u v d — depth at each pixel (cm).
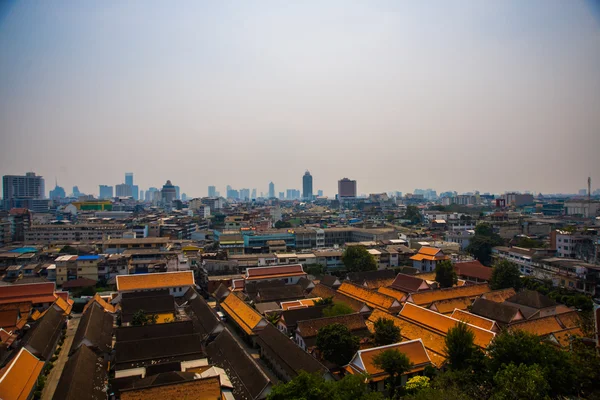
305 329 6575
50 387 5759
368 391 4728
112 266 11356
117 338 6562
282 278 10625
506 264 9719
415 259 12431
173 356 6091
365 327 6925
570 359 4362
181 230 19512
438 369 5450
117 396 5106
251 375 5228
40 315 8188
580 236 12194
